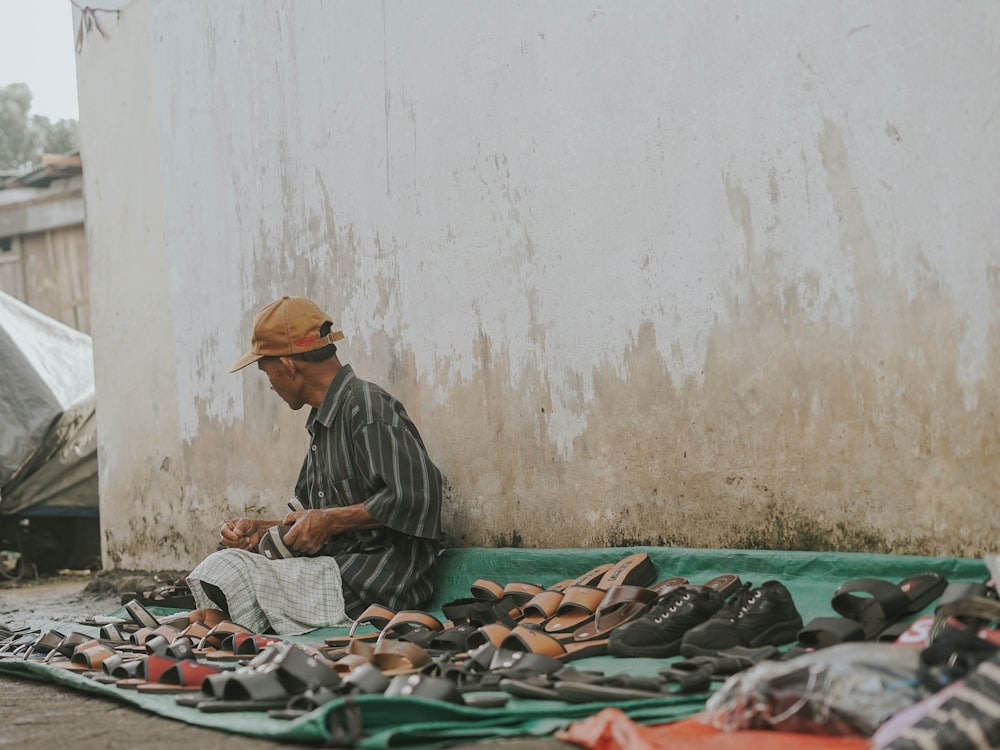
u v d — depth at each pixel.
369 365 5.71
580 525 4.61
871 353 3.57
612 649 3.24
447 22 5.18
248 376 6.65
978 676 2.00
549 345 4.72
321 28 5.96
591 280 4.53
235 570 4.36
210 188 6.94
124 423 8.01
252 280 6.60
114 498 8.17
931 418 3.41
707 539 4.11
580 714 2.52
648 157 4.29
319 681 2.72
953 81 3.32
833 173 3.65
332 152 5.92
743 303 3.96
